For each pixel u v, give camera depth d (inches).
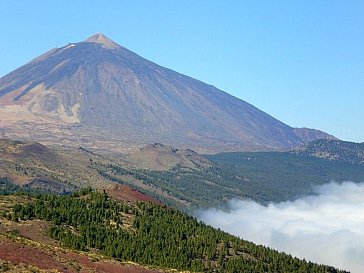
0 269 4980.3
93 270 5871.1
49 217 7854.3
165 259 7618.1
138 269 6525.6
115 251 7288.4
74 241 7155.5
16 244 5713.6
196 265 7785.4
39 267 5349.4
